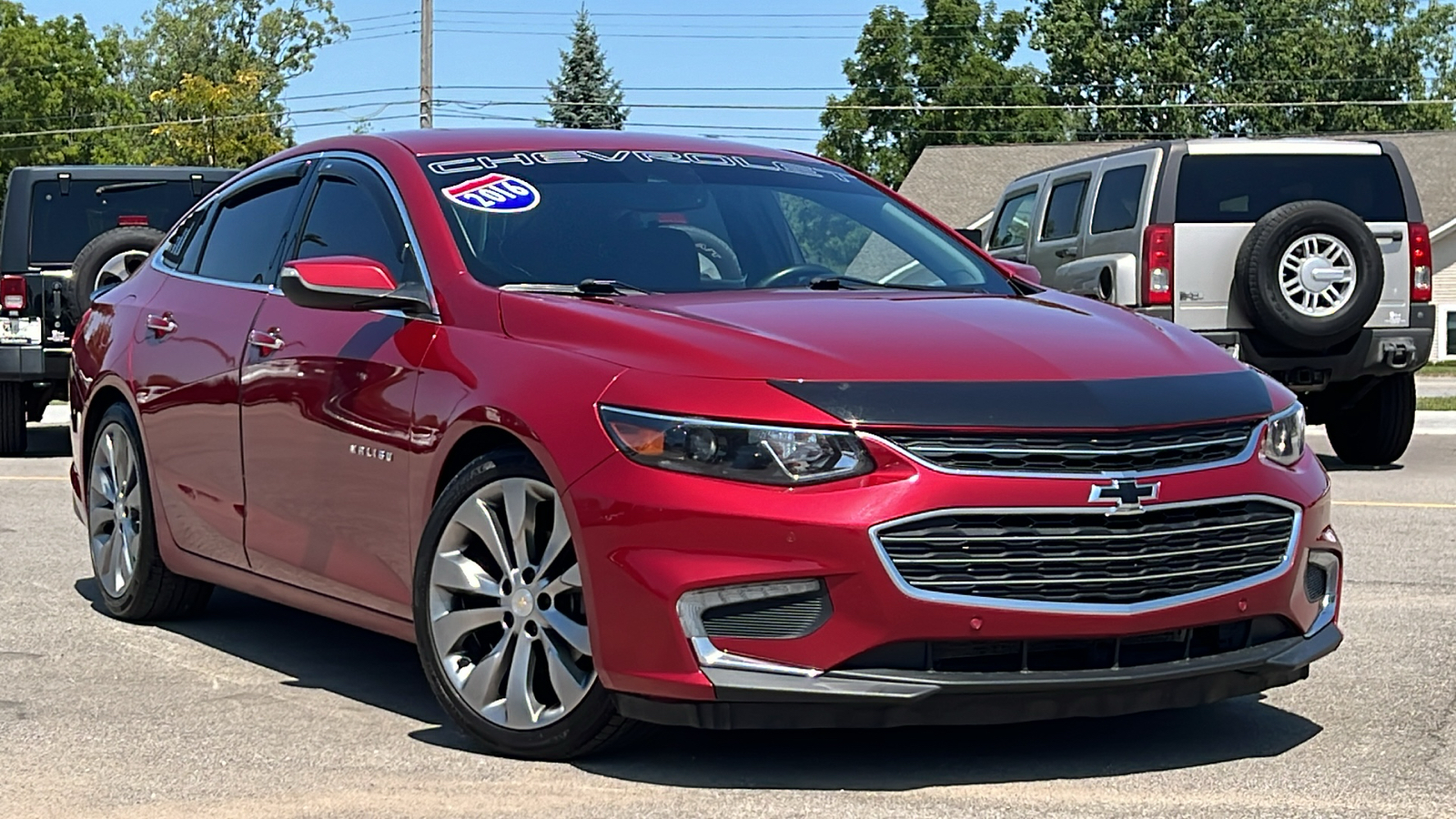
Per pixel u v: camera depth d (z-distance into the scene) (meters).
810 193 5.82
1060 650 4.06
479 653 4.58
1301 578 4.37
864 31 68.19
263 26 90.38
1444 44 75.69
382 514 4.86
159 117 83.69
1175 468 4.15
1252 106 71.06
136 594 6.36
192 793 4.18
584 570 4.11
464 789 4.17
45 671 5.61
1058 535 4.00
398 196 5.31
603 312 4.47
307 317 5.38
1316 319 11.23
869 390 4.01
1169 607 4.10
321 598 5.28
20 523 9.16
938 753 4.47
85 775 4.34
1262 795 4.11
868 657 3.93
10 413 13.48
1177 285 11.61
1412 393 11.92
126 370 6.36
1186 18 72.75
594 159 5.60
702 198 5.52
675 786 4.16
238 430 5.59
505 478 4.39
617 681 4.07
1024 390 4.09
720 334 4.26
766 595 3.94
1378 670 5.53
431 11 37.22
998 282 5.60
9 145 78.62
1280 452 4.41
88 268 12.84
